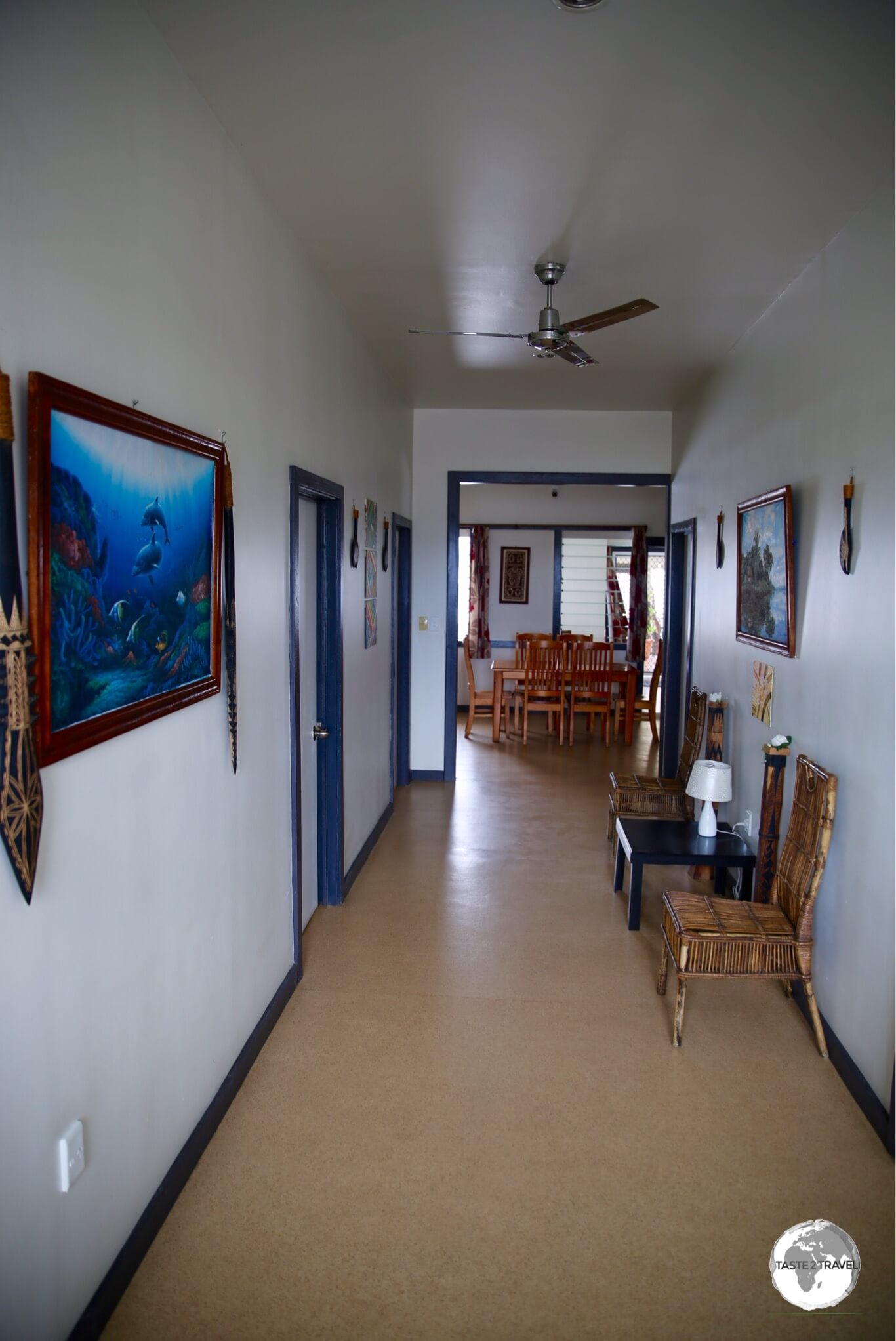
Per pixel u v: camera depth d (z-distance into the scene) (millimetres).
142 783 1981
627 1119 2621
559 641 9688
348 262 3482
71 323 1626
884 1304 1958
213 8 1919
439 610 6820
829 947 3031
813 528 3285
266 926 3020
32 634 1480
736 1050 3023
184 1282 1977
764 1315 1919
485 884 4633
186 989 2275
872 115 2363
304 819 4004
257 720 2877
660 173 2695
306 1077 2814
